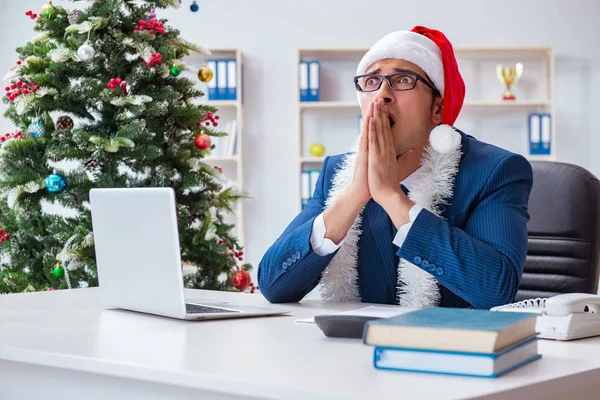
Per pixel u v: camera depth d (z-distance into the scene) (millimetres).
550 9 5191
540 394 848
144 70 2756
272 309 1472
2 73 5312
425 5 5223
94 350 1075
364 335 915
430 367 884
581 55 5176
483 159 1701
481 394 786
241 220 5164
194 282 2875
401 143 1700
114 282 1493
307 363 952
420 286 1654
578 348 1077
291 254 1656
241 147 5246
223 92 5141
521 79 5234
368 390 800
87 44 2717
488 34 5215
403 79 1694
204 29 5293
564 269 2064
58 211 4961
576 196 2061
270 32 5285
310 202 1902
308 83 5156
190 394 923
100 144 2664
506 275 1505
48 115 2809
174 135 2891
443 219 1585
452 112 1748
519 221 1613
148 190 1344
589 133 5184
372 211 1755
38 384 1105
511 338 903
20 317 1437
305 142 5301
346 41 5270
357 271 1751
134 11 2887
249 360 978
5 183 2752
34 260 2848
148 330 1253
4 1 5309
